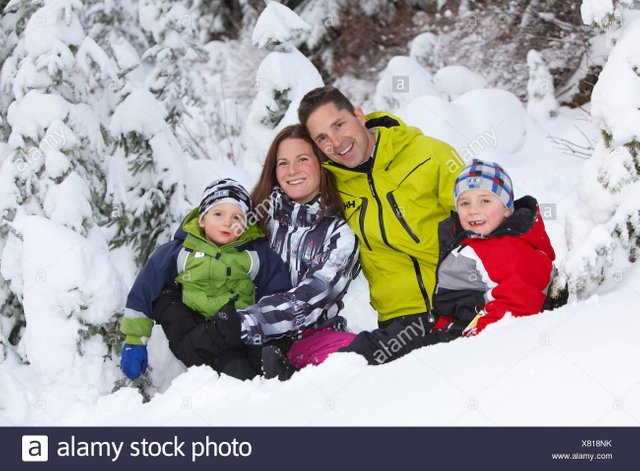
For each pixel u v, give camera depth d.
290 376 3.26
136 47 7.13
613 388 2.31
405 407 2.52
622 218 3.13
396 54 11.01
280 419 2.69
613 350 2.48
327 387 2.86
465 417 2.37
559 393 2.36
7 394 3.76
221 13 11.95
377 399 2.63
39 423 3.64
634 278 3.04
